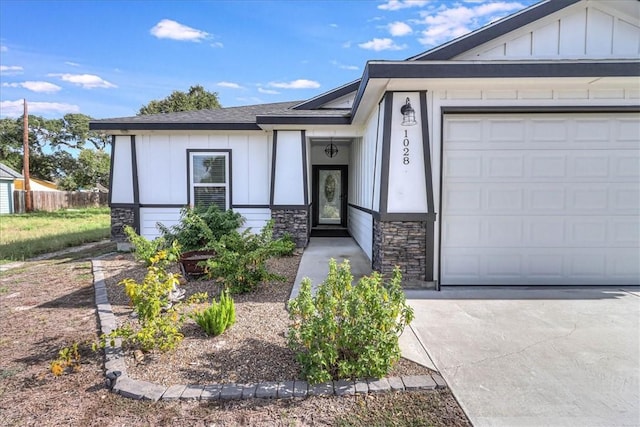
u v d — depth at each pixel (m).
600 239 5.64
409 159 5.41
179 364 3.15
